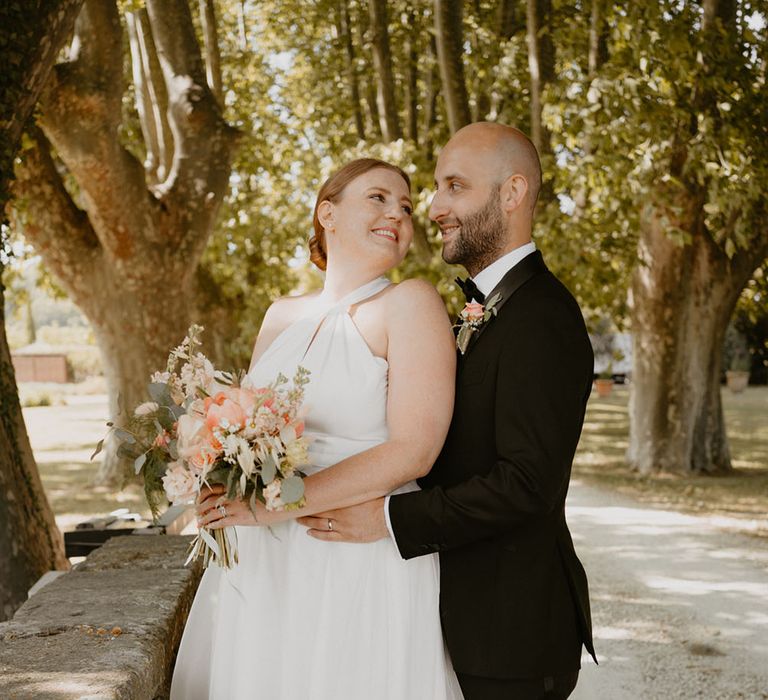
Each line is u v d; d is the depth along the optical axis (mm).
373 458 1977
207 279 15109
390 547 2047
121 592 2447
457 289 10602
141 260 9531
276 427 1906
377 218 2191
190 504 2119
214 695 2154
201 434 1911
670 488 10750
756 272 13305
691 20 9227
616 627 5332
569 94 9078
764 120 9188
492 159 2180
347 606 2027
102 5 7875
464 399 2076
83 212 9969
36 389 34094
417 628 2039
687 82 9195
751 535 8086
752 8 9602
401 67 12836
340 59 13445
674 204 10516
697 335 11766
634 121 8883
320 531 2027
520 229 2193
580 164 9297
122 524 4426
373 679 2006
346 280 2221
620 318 17328
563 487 2064
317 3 13234
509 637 2004
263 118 14398
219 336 15086
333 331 2141
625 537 8016
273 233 14438
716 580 6477
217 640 2182
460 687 2082
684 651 4867
